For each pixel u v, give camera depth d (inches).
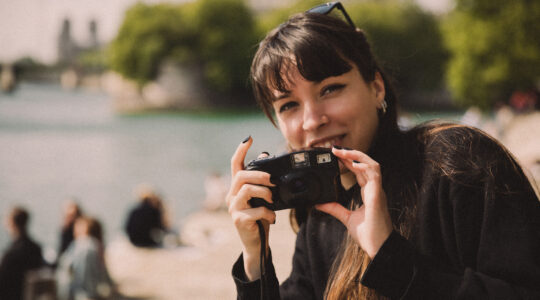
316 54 48.7
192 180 1048.2
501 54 871.7
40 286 244.8
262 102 57.2
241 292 51.9
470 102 927.0
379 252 42.5
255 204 51.8
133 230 364.8
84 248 266.4
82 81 4493.1
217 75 3068.4
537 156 366.3
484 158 44.1
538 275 38.1
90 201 872.3
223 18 3095.5
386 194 50.8
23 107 3132.4
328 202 48.7
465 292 39.2
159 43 3058.6
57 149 1555.1
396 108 56.6
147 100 3186.5
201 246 357.7
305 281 58.0
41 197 908.0
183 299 248.1
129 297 262.5
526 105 835.4
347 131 50.6
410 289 41.1
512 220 41.1
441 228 45.4
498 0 871.1
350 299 48.5
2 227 671.1
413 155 50.1
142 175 1113.4
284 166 49.8
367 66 52.4
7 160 1334.9
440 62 3029.0
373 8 2960.1
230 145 1625.2
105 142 1724.9
